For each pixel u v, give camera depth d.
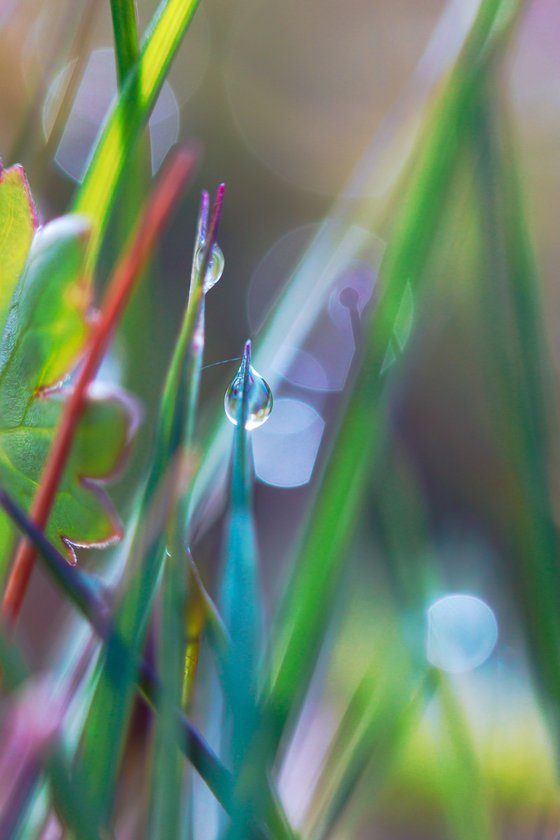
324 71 0.37
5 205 0.10
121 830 0.10
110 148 0.11
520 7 0.11
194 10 0.11
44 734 0.09
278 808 0.10
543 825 0.11
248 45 0.37
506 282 0.11
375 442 0.10
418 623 0.11
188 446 0.10
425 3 0.37
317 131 0.36
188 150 0.10
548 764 0.12
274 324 0.12
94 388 0.10
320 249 0.12
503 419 0.11
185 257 0.27
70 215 0.11
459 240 0.12
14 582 0.10
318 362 0.15
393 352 0.11
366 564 0.13
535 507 0.11
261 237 0.34
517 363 0.11
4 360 0.10
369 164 0.12
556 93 0.28
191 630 0.10
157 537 0.10
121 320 0.11
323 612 0.10
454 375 0.29
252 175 0.35
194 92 0.36
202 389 0.22
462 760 0.11
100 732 0.10
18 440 0.10
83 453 0.10
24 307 0.10
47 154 0.12
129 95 0.11
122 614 0.10
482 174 0.11
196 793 0.10
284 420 0.15
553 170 0.29
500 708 0.13
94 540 0.10
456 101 0.11
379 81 0.37
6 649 0.09
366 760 0.10
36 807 0.10
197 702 0.10
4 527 0.11
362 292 0.12
